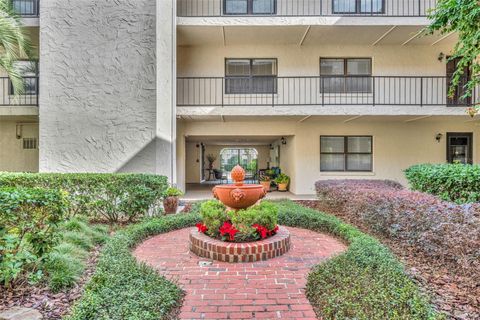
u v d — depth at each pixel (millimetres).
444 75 10695
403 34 9898
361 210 5949
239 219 4449
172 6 8836
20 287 3182
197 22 9266
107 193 6590
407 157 11336
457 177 5793
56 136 8203
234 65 10898
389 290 2738
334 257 3789
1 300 2943
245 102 10773
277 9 10383
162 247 4852
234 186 4695
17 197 3123
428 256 4227
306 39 10352
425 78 10727
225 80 10789
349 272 3195
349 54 10820
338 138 11484
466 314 2746
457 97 10578
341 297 2697
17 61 9281
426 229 4191
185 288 3350
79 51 8250
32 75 9664
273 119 10656
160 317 2547
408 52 10812
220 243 4320
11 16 7598
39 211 3371
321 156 11453
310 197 10602
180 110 9492
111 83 8234
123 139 8203
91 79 8234
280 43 10742
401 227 4703
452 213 3945
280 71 10828
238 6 10375
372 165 11391
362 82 10789
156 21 8266
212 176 22453
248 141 16797
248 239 4434
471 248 3455
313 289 3109
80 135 8203
